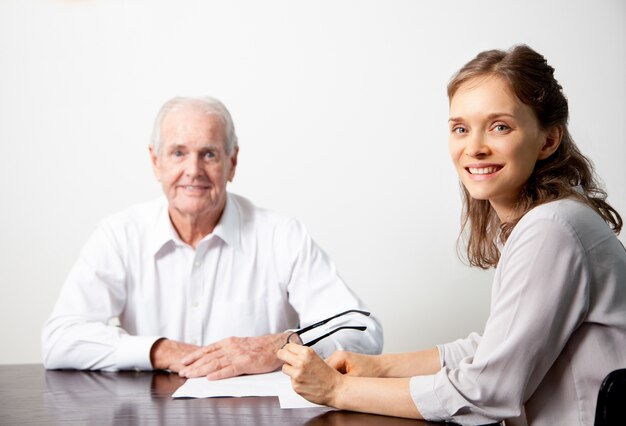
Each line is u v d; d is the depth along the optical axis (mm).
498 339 1046
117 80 3066
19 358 3051
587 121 2990
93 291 1927
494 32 3000
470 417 1048
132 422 1113
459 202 3006
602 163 2982
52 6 3055
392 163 3033
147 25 3066
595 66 2984
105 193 3066
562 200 1096
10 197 3057
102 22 3064
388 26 3023
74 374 1650
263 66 3053
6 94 3055
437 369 1325
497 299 1093
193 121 1915
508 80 1090
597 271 1048
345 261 3049
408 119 3025
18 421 1142
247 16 3053
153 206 2082
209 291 2029
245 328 2037
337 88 3039
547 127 1126
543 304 1023
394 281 3037
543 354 1030
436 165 3020
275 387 1394
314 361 1150
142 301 2016
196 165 1907
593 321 1050
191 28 3064
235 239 2043
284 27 3045
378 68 3029
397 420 1086
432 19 3010
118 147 3066
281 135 3049
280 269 2051
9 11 3047
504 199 1178
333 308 1957
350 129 3039
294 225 2084
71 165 3061
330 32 3035
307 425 1061
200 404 1248
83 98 3066
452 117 1144
